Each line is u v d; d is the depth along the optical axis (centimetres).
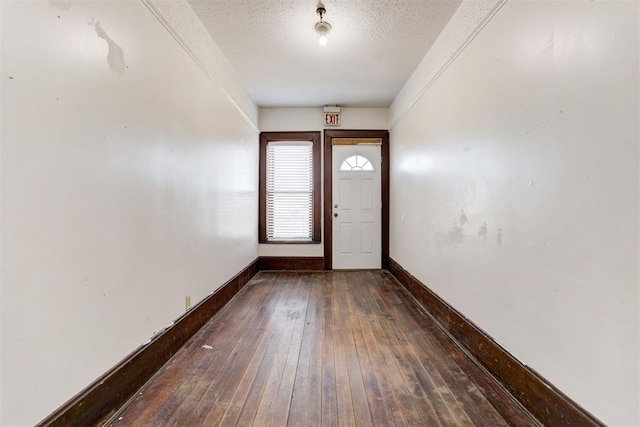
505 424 148
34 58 114
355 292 374
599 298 118
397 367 200
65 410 125
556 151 139
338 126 495
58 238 124
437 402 164
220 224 309
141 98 178
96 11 143
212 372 193
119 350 159
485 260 201
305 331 257
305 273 476
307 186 504
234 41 291
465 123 229
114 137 156
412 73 362
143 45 180
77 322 133
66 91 127
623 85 108
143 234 180
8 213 105
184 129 231
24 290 110
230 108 340
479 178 209
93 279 142
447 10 244
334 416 154
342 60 330
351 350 224
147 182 184
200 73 259
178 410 157
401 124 421
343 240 499
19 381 109
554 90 140
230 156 341
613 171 112
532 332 156
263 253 495
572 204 130
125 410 157
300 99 455
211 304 283
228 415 154
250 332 255
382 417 153
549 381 144
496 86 188
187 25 235
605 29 115
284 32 276
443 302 267
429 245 306
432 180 299
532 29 155
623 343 109
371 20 257
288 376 189
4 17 104
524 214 162
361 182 499
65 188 127
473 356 213
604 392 116
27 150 111
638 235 104
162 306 201
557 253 139
